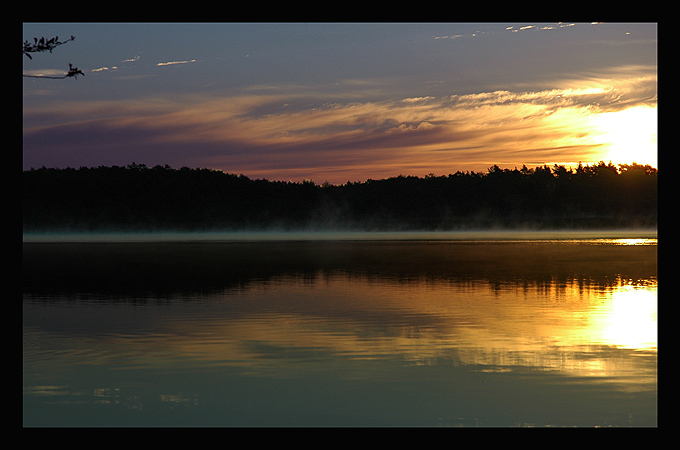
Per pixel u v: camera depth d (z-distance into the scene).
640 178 164.00
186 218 144.12
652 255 43.09
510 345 13.53
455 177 166.75
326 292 22.55
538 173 166.88
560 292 22.36
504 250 50.75
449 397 10.05
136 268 33.75
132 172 150.12
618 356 12.52
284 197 157.38
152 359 12.40
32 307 19.06
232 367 11.82
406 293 22.22
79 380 10.98
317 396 10.14
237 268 33.53
